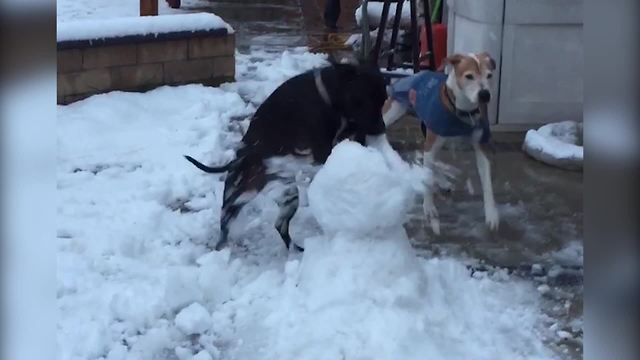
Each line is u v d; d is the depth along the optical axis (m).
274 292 3.92
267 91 7.16
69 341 3.59
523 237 4.57
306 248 3.97
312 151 4.21
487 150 5.19
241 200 4.37
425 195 4.69
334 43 8.72
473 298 3.90
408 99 4.93
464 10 6.22
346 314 3.51
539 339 3.62
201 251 4.42
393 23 7.61
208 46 7.23
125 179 5.35
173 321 3.77
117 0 11.52
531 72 6.01
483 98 4.50
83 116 6.39
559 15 5.90
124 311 3.82
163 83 7.12
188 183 5.29
